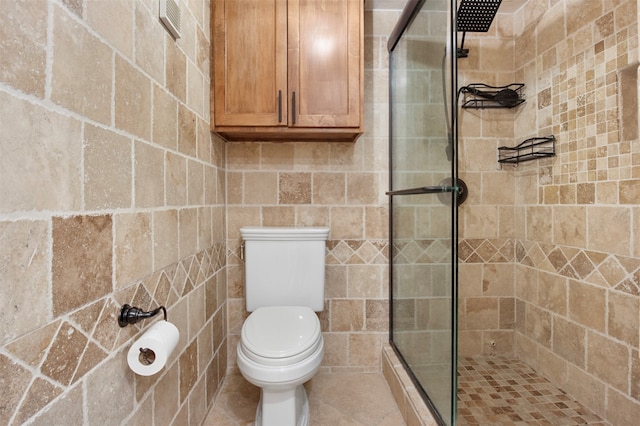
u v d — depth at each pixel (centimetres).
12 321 46
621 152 131
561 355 159
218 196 159
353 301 178
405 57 153
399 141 162
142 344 72
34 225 50
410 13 140
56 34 55
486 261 189
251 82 145
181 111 112
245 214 175
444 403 108
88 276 63
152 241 90
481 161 188
